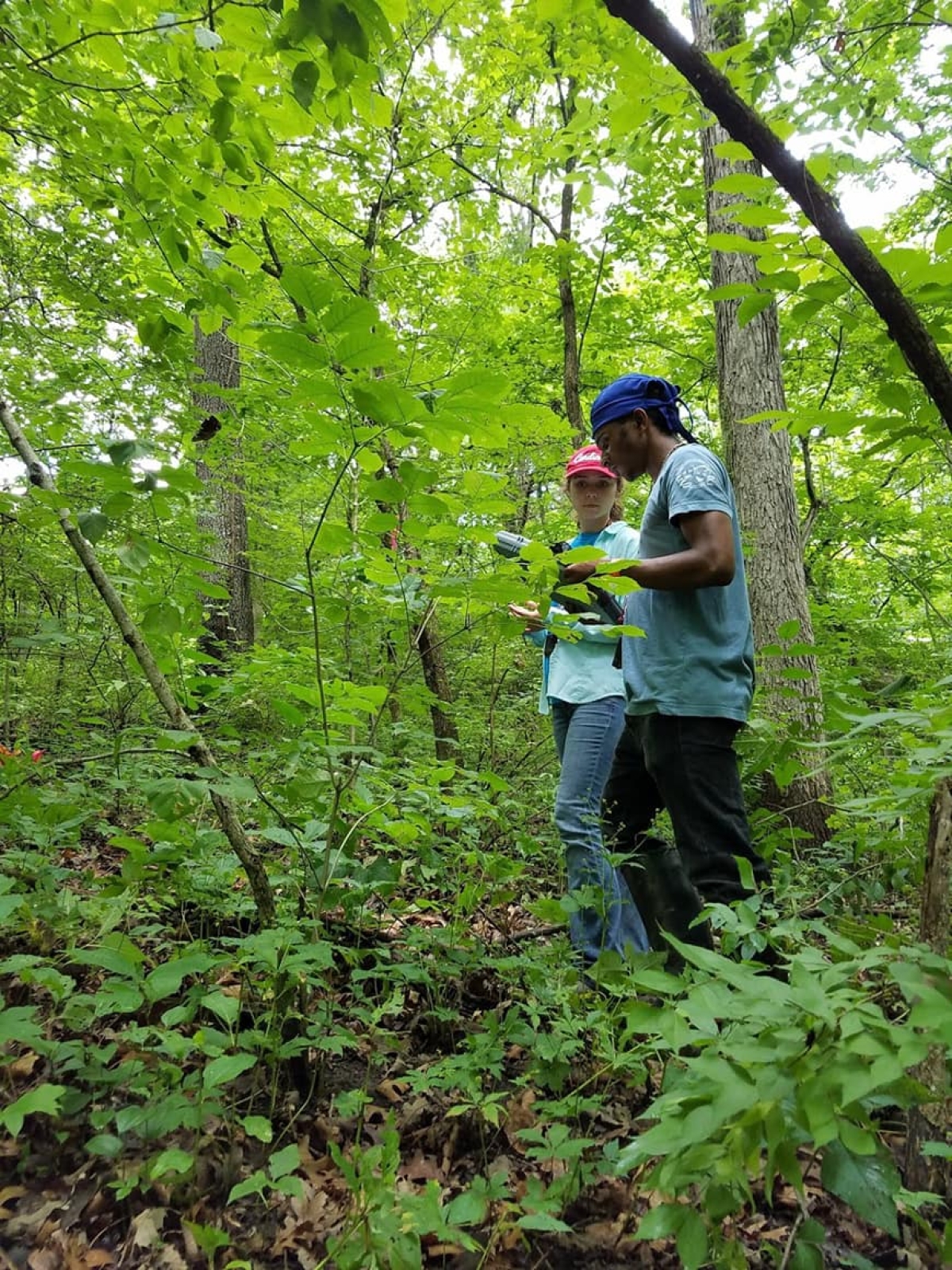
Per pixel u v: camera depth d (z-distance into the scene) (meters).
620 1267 1.41
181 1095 1.47
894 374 1.37
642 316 7.94
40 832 2.17
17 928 2.03
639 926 2.63
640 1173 1.51
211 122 1.94
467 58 4.34
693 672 2.09
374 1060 1.82
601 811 2.71
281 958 1.63
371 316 1.23
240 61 1.84
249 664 2.20
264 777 2.40
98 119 2.10
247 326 1.47
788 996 0.87
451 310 5.19
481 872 2.76
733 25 2.21
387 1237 1.14
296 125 1.97
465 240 5.13
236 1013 1.45
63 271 2.78
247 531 5.51
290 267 1.20
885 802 1.44
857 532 7.44
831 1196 1.53
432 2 3.50
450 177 4.36
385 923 2.52
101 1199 1.48
